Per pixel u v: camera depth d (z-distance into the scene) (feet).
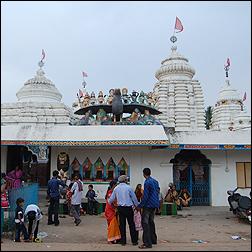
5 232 32.50
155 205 27.20
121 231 28.09
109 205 29.71
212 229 36.78
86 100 64.18
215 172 57.16
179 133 56.24
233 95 113.29
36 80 82.53
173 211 48.26
